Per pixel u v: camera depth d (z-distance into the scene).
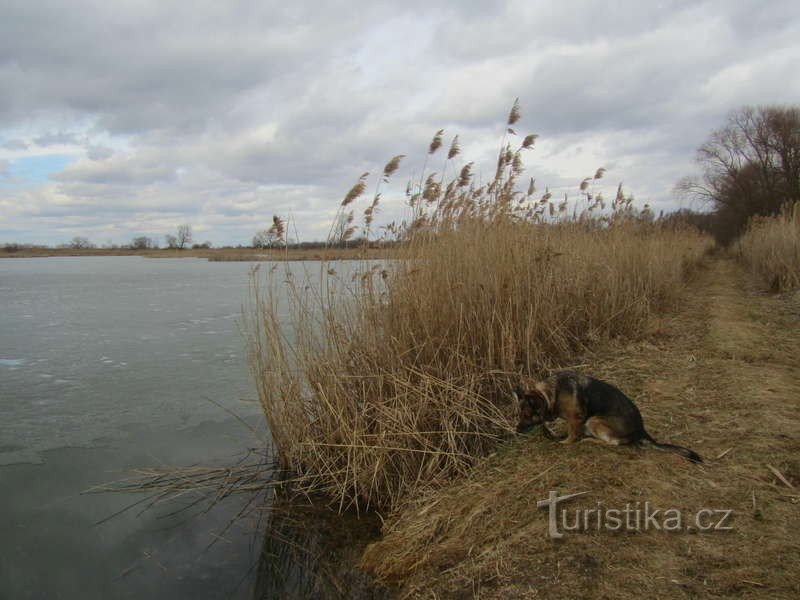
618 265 10.12
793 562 2.94
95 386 8.89
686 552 3.14
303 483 5.56
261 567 4.30
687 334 9.14
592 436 4.69
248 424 7.21
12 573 4.27
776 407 5.14
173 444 6.62
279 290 6.62
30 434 6.92
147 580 4.17
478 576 3.32
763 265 17.38
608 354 7.76
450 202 7.19
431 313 6.12
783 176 44.00
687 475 4.00
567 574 3.09
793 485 3.78
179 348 11.61
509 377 6.08
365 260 6.60
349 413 5.65
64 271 39.94
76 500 5.38
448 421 5.28
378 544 4.25
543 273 7.69
